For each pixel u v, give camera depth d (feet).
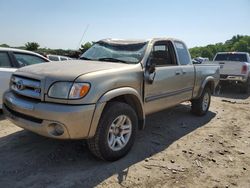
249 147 17.01
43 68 13.35
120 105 13.35
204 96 23.31
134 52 15.98
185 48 20.39
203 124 21.43
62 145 15.26
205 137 18.35
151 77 15.29
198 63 22.86
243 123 22.52
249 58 44.21
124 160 13.89
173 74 17.67
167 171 13.16
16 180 11.60
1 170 12.36
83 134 11.96
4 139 15.94
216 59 45.68
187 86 19.85
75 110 11.53
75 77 11.89
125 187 11.53
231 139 18.29
